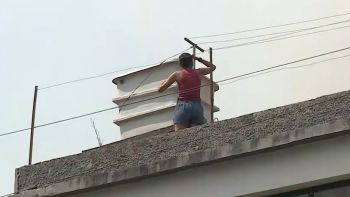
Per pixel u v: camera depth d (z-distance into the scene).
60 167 11.09
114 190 10.53
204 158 9.86
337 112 9.33
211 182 9.86
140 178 10.30
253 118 9.87
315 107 9.48
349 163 9.05
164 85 11.62
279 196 9.61
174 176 10.14
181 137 10.31
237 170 9.74
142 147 10.55
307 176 9.27
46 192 10.84
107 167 10.71
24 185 11.22
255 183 9.56
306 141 9.31
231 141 9.91
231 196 9.67
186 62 11.66
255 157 9.66
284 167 9.45
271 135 9.56
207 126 10.17
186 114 11.32
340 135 9.16
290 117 9.60
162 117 12.89
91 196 10.66
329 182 9.27
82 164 10.93
